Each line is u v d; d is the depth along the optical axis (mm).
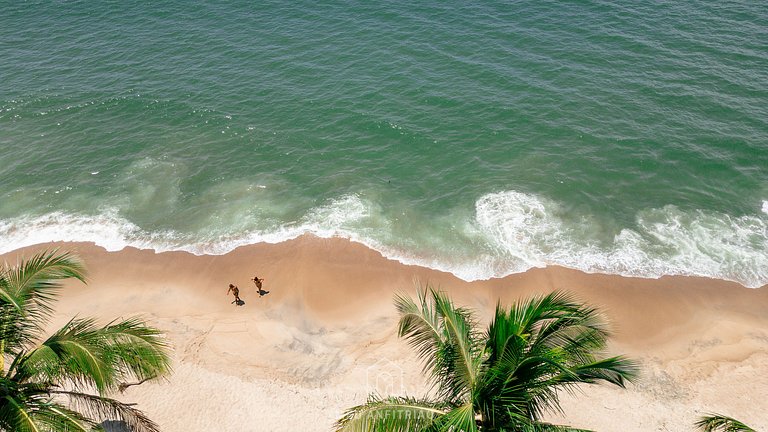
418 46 45875
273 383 23281
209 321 26250
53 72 44688
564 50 44562
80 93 42219
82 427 14469
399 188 34000
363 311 26859
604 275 28562
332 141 37438
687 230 30875
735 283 28062
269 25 49750
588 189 33375
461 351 13383
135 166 36188
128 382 22750
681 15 48531
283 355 24578
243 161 36312
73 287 28219
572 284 28078
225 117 39594
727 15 48250
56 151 37375
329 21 49875
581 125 37531
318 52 45750
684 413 22031
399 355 24516
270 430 21438
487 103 39625
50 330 25453
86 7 54094
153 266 29562
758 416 21891
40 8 54219
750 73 41094
